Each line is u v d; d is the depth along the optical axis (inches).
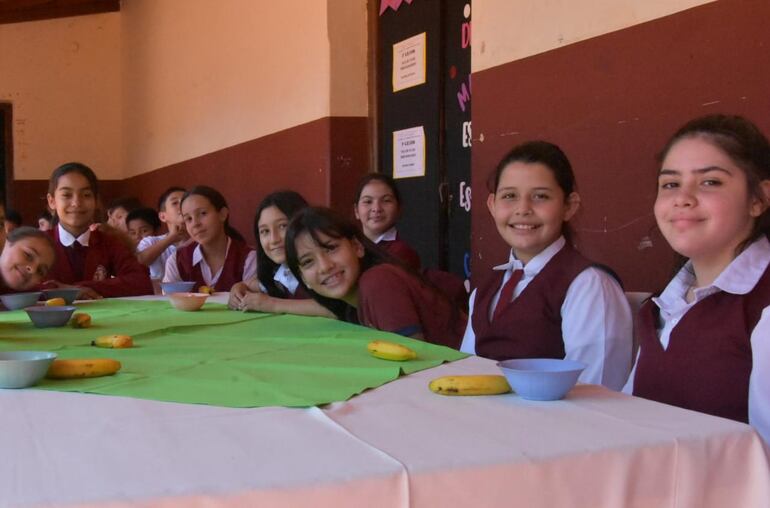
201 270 137.3
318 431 36.9
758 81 84.1
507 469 32.5
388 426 37.8
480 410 40.8
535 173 70.3
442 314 75.7
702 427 37.2
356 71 172.7
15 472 31.2
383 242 123.3
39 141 356.8
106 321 81.4
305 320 80.7
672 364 53.3
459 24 147.6
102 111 364.8
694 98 91.4
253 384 46.9
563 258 70.1
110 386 47.0
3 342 66.5
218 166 246.7
